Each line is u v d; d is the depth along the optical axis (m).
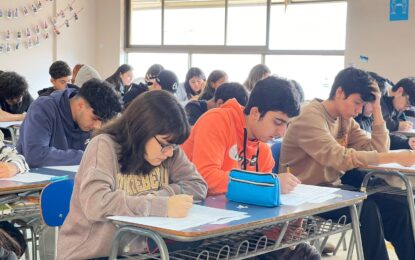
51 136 2.84
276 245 1.88
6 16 8.19
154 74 6.33
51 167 2.64
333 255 3.66
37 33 8.61
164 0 8.99
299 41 7.80
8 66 8.27
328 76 7.60
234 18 8.35
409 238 2.88
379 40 7.04
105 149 1.74
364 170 2.85
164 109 1.68
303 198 2.05
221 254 1.78
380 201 2.96
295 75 7.86
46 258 2.36
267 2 8.01
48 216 2.04
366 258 2.68
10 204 2.17
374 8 7.05
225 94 3.67
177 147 1.95
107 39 9.37
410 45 6.86
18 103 4.86
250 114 2.23
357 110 2.90
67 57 9.05
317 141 2.78
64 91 2.91
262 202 1.88
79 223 1.73
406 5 6.86
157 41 9.11
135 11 9.29
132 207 1.64
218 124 2.21
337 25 7.49
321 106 2.91
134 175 1.79
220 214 1.70
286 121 2.19
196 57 8.77
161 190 1.84
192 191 1.91
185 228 1.51
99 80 2.76
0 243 1.61
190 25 8.78
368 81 2.88
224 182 2.12
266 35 8.05
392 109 4.60
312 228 2.18
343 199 2.06
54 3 8.83
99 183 1.68
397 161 2.78
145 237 1.70
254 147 2.32
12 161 2.36
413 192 2.91
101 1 9.40
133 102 1.75
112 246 1.64
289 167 2.88
